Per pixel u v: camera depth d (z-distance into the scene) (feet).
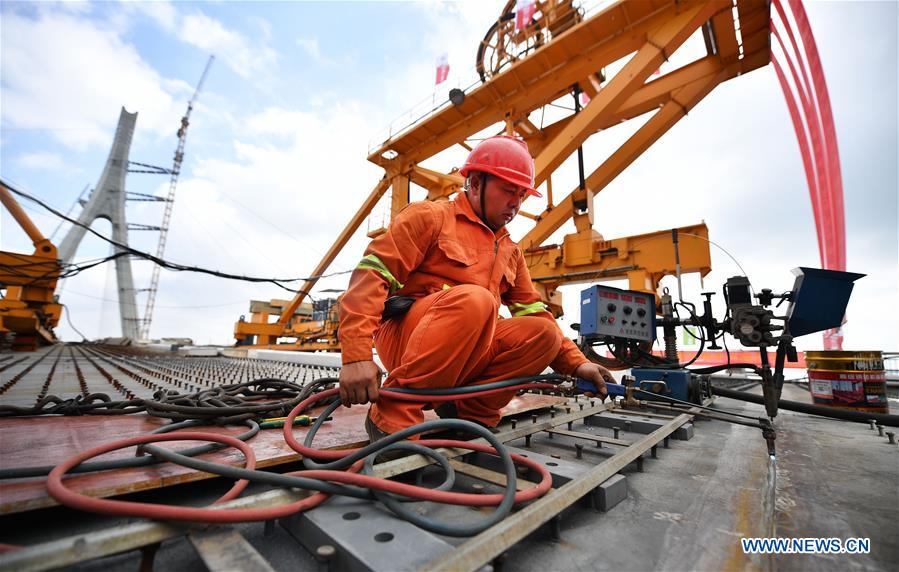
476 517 3.30
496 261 5.44
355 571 2.33
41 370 16.29
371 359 4.03
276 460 3.85
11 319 32.04
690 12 26.66
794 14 29.60
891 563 2.79
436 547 2.48
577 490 3.36
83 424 5.45
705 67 32.09
